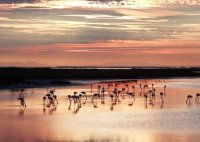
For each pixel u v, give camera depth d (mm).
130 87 117250
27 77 148375
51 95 70250
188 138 37938
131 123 46219
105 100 76000
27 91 92875
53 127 43531
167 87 115062
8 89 99125
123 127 43656
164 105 66625
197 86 119688
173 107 63469
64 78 164375
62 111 57812
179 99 78312
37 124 45500
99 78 176625
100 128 43062
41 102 69250
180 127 43531
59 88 105812
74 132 40750
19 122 47000
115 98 78500
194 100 76312
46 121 47719
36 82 124938
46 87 108688
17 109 59375
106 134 39844
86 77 177500
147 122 46938
